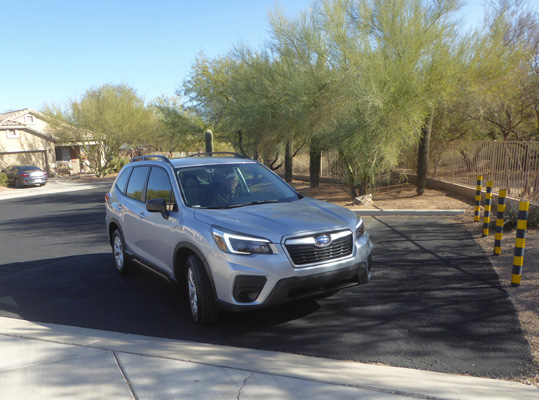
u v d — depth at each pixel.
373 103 11.52
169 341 4.21
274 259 4.09
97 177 38.50
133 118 38.78
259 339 4.28
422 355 3.85
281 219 4.48
